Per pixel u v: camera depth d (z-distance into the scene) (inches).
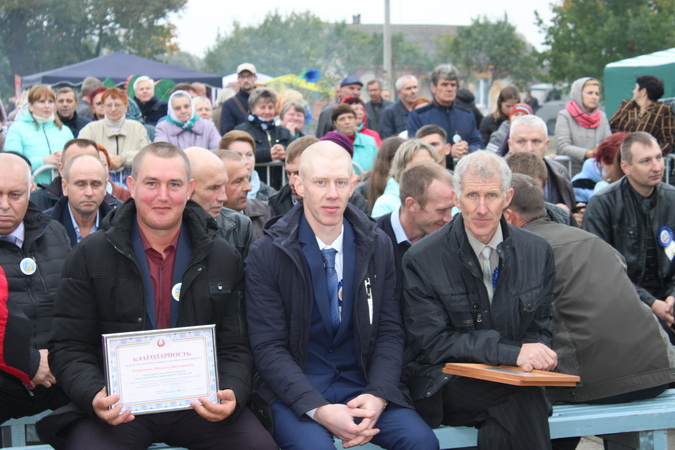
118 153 303.0
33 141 290.0
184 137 318.0
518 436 143.9
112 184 261.6
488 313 150.6
